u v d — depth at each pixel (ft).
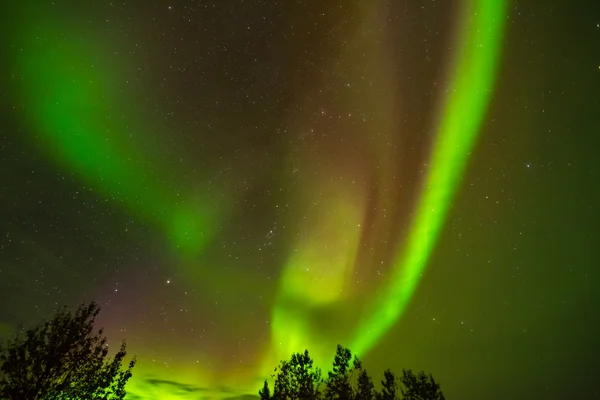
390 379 23.30
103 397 20.56
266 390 24.76
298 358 25.76
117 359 22.08
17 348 19.03
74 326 20.89
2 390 17.80
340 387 23.13
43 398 18.61
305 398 23.45
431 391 22.06
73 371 19.98
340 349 25.27
